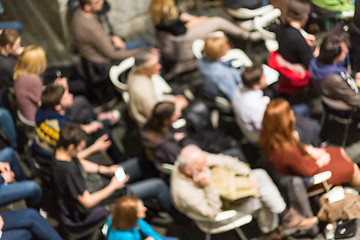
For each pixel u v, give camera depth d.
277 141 5.09
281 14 6.90
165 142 5.47
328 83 5.73
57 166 5.03
